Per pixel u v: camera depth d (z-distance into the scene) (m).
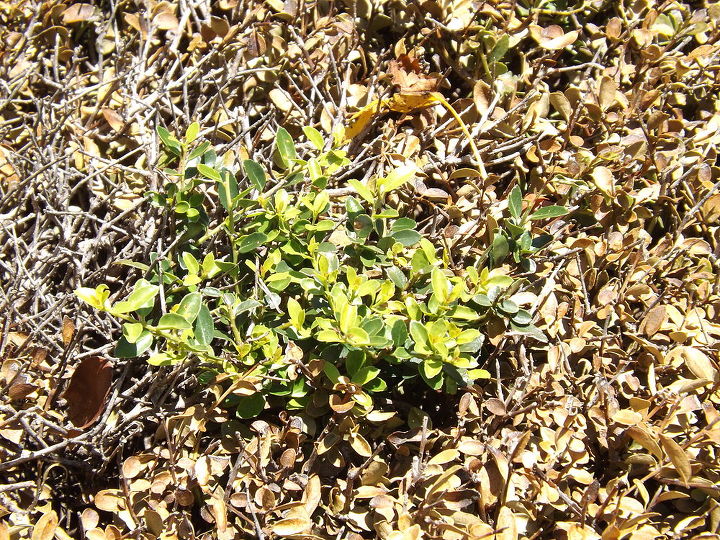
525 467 0.43
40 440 0.44
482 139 0.56
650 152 0.54
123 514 0.43
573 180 0.53
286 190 0.52
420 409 0.46
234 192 0.47
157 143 0.54
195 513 0.46
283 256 0.49
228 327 0.50
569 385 0.47
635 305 0.52
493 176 0.51
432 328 0.42
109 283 0.53
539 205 0.54
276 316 0.47
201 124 0.55
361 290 0.45
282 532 0.41
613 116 0.55
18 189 0.51
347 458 0.45
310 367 0.44
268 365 0.44
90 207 0.54
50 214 0.51
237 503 0.41
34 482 0.46
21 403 0.47
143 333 0.42
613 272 0.54
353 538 0.41
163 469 0.45
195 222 0.49
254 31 0.56
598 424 0.45
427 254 0.46
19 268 0.49
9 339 0.47
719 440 0.42
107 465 0.47
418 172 0.53
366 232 0.48
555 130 0.56
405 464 0.46
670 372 0.48
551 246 0.52
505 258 0.52
